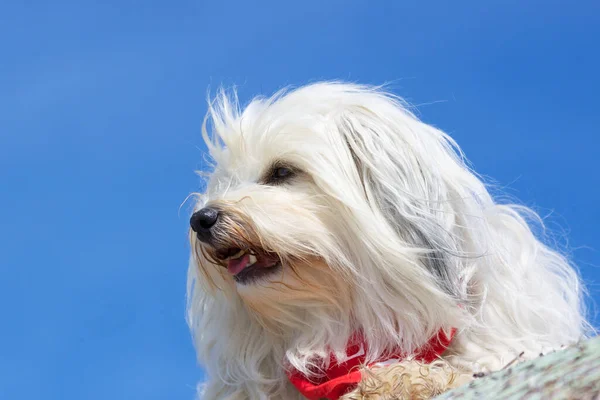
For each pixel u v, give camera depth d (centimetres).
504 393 225
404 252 502
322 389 496
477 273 527
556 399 212
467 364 492
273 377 549
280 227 503
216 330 566
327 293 518
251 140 549
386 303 509
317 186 524
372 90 598
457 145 589
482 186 563
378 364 490
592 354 219
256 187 529
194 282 591
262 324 534
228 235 508
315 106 555
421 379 439
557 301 546
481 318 514
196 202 597
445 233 529
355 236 510
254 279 518
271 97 589
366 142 533
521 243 550
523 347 504
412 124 568
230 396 545
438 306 504
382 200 531
